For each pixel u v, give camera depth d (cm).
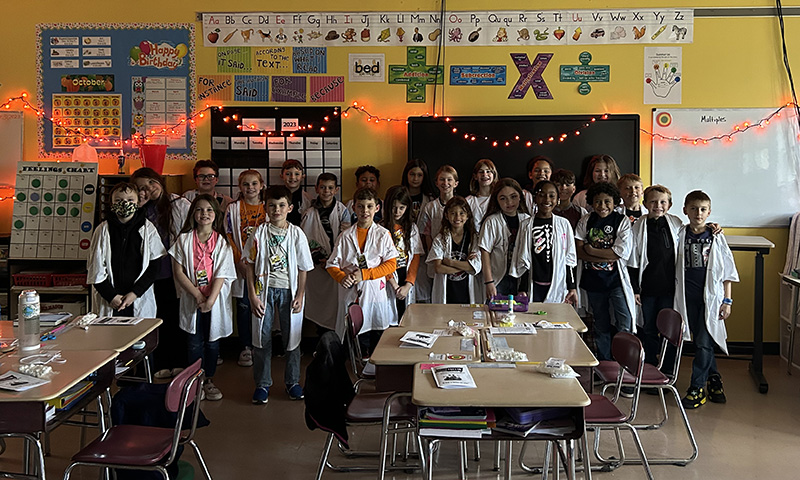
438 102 561
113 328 345
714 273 441
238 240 510
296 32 563
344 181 572
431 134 555
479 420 256
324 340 289
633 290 466
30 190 527
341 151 569
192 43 568
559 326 353
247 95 568
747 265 558
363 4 559
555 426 262
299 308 452
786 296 540
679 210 558
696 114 550
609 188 458
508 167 556
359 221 464
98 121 577
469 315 383
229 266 450
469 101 560
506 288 466
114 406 299
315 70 564
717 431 402
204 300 441
